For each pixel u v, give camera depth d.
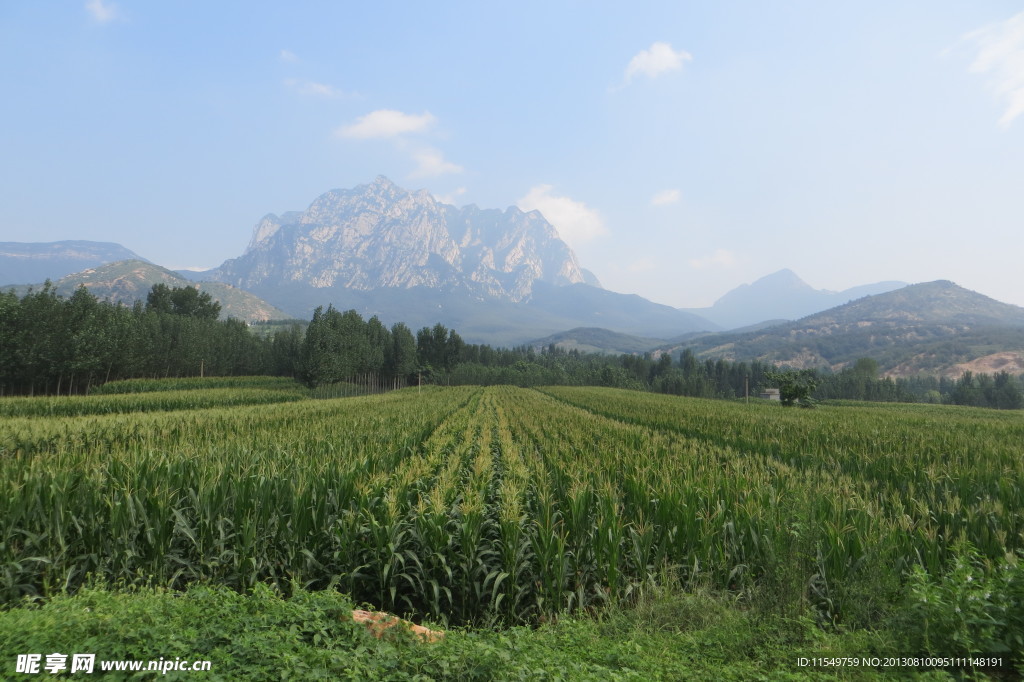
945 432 21.66
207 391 52.75
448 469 13.60
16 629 4.84
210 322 95.88
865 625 6.47
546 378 133.88
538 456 18.19
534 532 8.94
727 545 8.54
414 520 8.92
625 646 5.83
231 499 9.33
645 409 40.16
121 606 5.49
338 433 19.47
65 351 57.00
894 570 7.08
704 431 24.11
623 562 8.80
